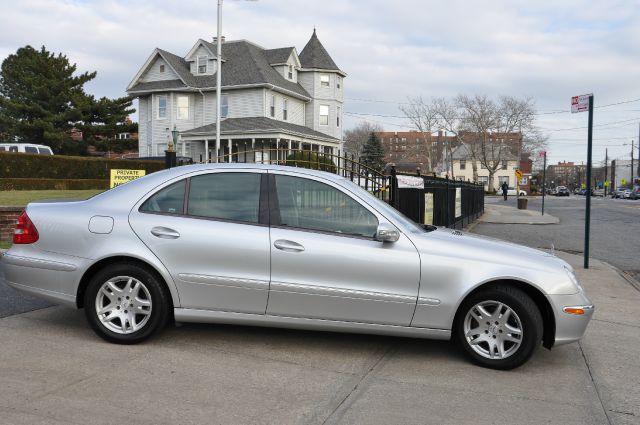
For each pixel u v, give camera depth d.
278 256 4.70
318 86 41.66
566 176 189.00
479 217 23.89
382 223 4.72
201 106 37.97
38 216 5.05
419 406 3.84
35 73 42.88
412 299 4.63
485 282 4.60
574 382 4.41
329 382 4.22
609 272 9.80
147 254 4.78
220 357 4.68
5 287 6.96
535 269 4.64
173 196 4.98
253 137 33.81
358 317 4.69
